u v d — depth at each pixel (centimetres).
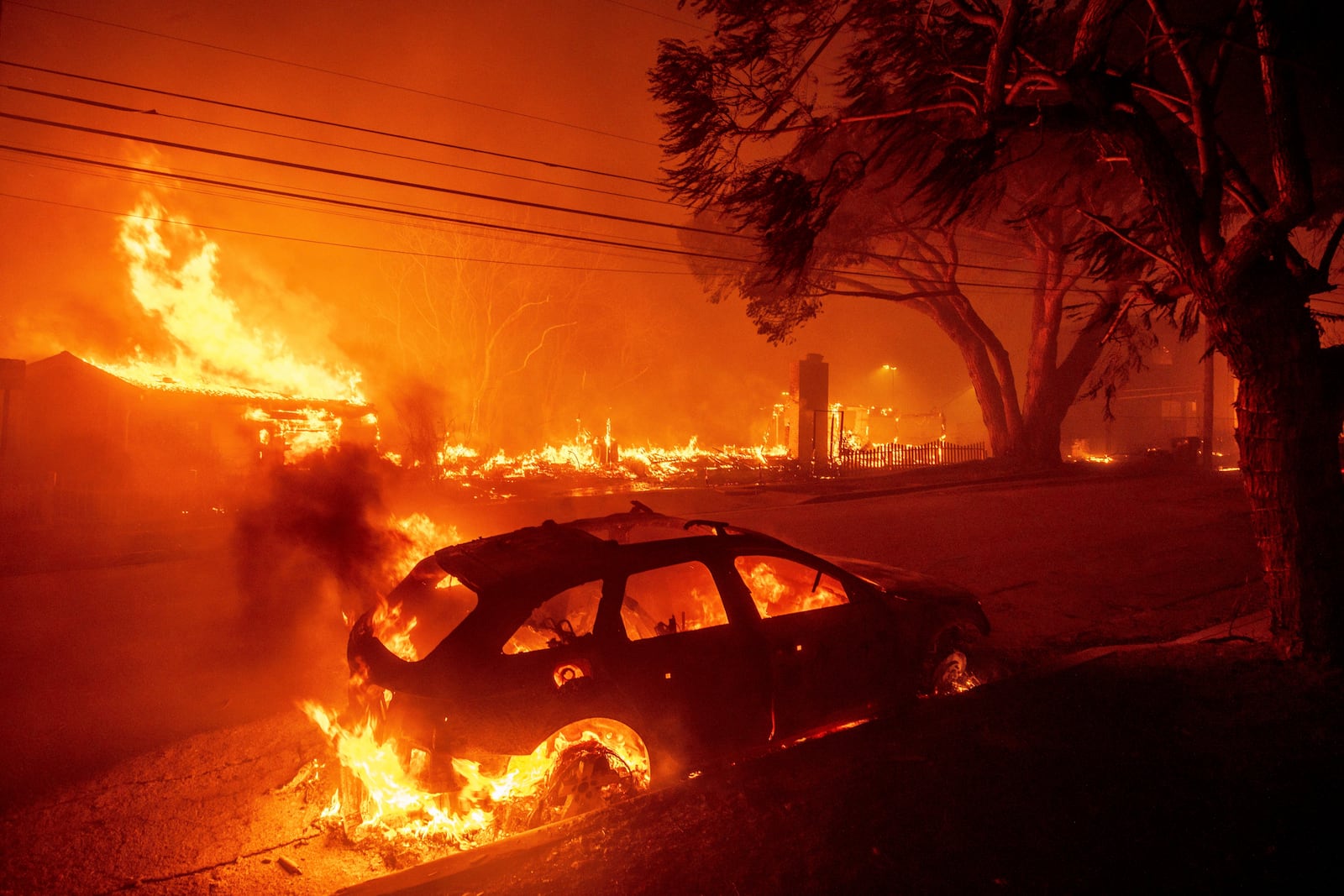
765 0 668
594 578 437
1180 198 594
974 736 458
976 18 655
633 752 426
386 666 399
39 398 1677
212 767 505
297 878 384
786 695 476
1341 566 586
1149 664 592
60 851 406
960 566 1152
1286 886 313
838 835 355
